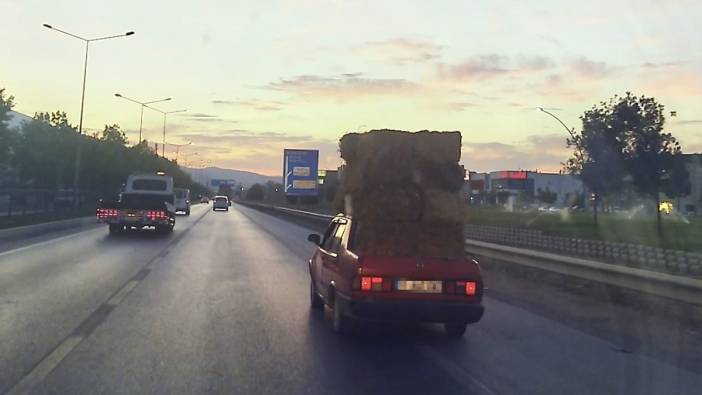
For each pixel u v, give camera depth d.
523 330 11.60
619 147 37.62
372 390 7.86
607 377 8.58
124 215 33.69
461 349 10.12
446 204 10.66
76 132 55.22
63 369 8.41
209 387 7.81
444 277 10.11
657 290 12.48
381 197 10.71
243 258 23.33
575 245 31.84
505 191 99.31
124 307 12.94
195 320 11.83
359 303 10.01
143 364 8.75
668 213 53.38
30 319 11.59
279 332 11.02
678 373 8.84
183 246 27.73
